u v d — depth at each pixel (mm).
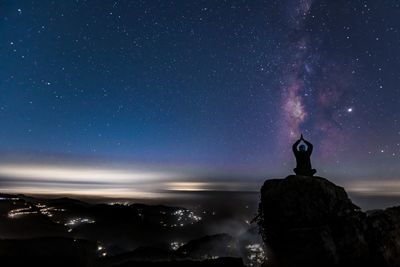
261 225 9734
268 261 9195
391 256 8328
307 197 9094
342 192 9484
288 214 9047
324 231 8414
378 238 8523
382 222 8875
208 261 10758
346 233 8477
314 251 8203
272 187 9711
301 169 10273
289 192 9242
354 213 9031
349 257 8227
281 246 8820
